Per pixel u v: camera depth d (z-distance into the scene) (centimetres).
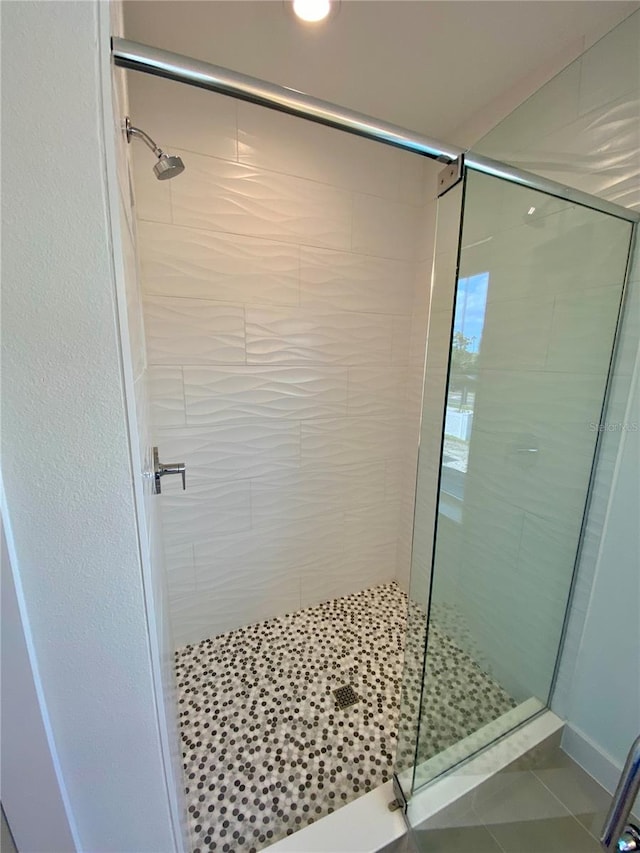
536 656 126
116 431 42
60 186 36
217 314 144
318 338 164
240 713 133
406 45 114
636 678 103
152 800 55
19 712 43
